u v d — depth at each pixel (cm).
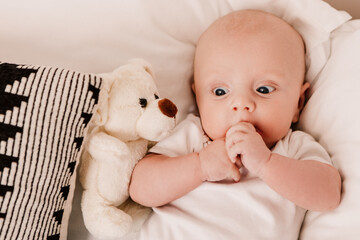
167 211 71
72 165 59
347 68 79
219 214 68
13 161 53
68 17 73
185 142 77
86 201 64
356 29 84
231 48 76
